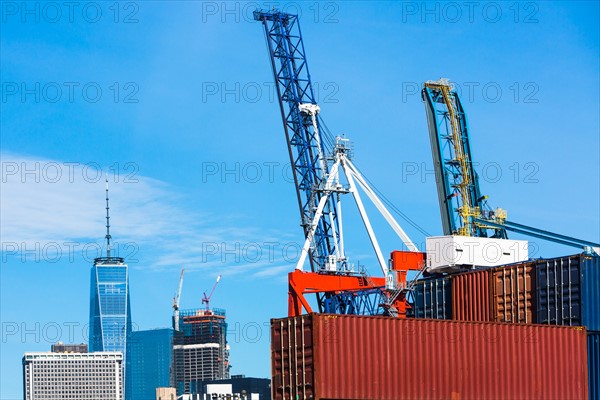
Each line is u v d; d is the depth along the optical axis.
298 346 159.62
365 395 158.12
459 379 164.00
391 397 159.50
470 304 199.50
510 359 168.00
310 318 158.38
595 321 182.38
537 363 170.00
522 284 192.00
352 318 159.50
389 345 160.75
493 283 196.25
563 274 185.62
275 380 162.62
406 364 161.25
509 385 167.25
